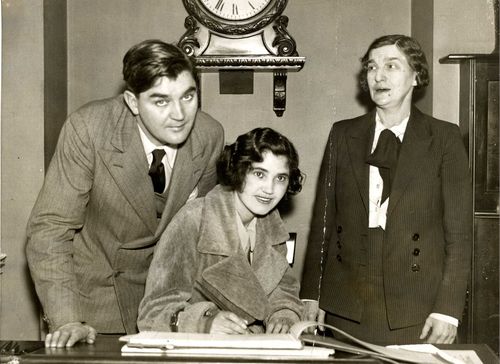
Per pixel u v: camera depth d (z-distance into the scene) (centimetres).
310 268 250
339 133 252
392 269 235
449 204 236
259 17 369
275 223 207
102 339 169
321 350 147
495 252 313
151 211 222
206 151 229
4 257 344
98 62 404
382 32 399
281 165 194
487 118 316
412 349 167
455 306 230
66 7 399
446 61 332
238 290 193
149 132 212
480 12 337
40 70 347
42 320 348
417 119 243
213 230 195
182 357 137
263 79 405
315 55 402
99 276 229
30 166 347
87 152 207
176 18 403
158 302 184
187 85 185
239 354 143
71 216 206
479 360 160
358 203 240
